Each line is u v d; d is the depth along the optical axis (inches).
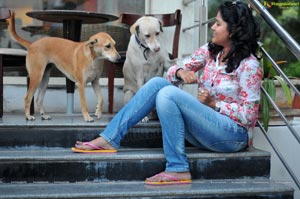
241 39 126.0
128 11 229.1
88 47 150.9
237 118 128.0
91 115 178.5
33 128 138.0
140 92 130.6
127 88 167.0
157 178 125.1
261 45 140.9
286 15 368.8
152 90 129.6
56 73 214.1
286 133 168.2
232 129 127.6
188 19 213.0
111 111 188.5
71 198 115.4
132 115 131.0
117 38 224.5
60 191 118.1
